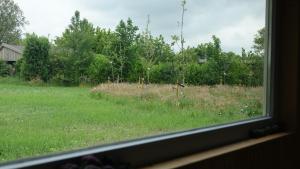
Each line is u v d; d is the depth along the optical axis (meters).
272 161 1.92
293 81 2.16
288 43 2.18
